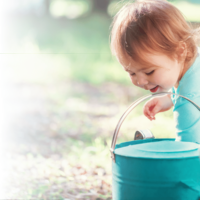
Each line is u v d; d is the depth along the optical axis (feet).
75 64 29.35
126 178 4.80
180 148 4.96
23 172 8.62
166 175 4.60
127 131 12.83
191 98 5.84
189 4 34.78
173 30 5.66
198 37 6.04
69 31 41.60
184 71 5.98
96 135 12.78
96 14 49.57
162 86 5.73
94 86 23.77
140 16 5.60
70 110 17.30
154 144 5.22
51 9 54.24
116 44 5.79
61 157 10.35
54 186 7.93
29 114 16.37
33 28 42.24
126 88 21.76
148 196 4.67
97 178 8.48
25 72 26.25
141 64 5.52
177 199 4.64
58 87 23.44
